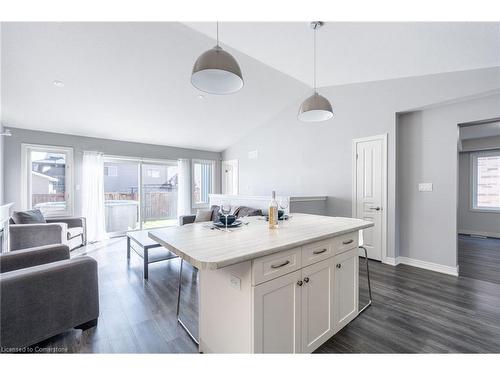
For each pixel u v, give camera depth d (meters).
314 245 1.54
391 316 2.01
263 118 5.34
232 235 1.55
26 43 2.54
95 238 4.87
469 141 5.35
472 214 5.48
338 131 4.05
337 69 3.27
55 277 1.64
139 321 1.96
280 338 1.32
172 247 1.27
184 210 6.27
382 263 3.47
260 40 2.64
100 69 3.09
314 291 1.54
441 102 3.00
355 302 1.96
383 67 3.03
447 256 3.08
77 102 3.72
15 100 3.46
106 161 5.23
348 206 3.92
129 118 4.44
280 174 5.15
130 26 2.53
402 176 3.47
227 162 6.73
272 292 1.27
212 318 1.48
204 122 5.10
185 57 3.08
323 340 1.61
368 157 3.67
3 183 4.08
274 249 1.23
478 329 1.82
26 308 1.51
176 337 1.75
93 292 1.87
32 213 3.68
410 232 3.40
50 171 4.56
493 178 5.30
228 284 1.34
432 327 1.85
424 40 2.32
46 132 4.49
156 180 6.00
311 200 3.93
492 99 2.77
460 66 2.73
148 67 3.18
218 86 1.73
